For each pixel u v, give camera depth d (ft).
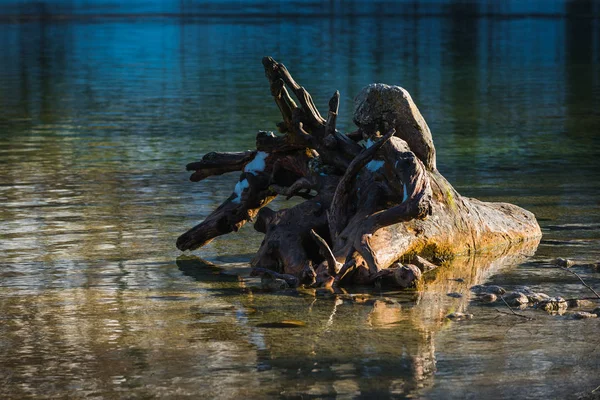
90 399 24.36
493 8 374.63
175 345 28.53
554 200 51.96
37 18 302.66
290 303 33.37
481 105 100.83
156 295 34.40
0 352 27.94
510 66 149.18
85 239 43.06
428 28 252.21
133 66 148.77
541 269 38.09
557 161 65.67
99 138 77.51
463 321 30.86
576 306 32.76
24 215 48.01
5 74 137.69
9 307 32.68
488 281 36.27
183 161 65.36
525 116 92.22
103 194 53.62
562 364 26.55
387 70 138.21
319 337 29.22
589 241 42.88
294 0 466.29
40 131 82.02
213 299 33.91
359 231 36.78
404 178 36.86
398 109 40.83
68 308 32.58
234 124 85.51
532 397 24.18
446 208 40.63
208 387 25.07
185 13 337.31
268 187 42.96
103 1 459.32
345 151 40.78
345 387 24.97
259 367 26.53
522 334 29.32
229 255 41.14
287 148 42.55
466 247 41.01
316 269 36.83
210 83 122.83
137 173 60.54
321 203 40.27
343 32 232.94
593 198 52.47
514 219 43.75
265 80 126.31
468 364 26.63
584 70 143.43
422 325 30.42
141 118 90.02
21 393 24.77
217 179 58.18
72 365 26.84
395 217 36.65
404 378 25.58
